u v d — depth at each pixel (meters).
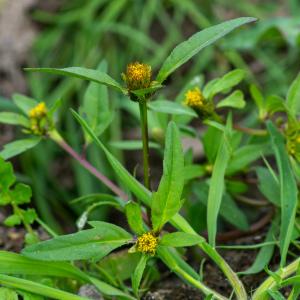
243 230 0.52
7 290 0.42
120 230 0.41
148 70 0.41
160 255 0.42
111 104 0.83
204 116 0.49
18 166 0.82
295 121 0.48
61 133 0.81
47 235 0.54
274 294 0.40
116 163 0.43
